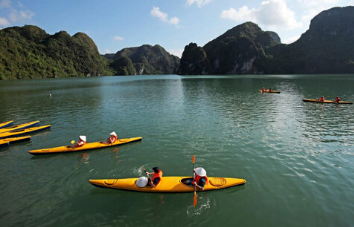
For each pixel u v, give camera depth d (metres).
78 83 80.75
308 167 10.04
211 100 31.14
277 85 57.59
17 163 10.75
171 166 10.36
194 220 6.77
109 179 8.84
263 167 10.09
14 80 102.31
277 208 7.28
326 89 45.72
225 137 14.27
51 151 11.71
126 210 7.27
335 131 15.53
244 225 6.52
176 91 45.44
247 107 25.23
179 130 15.93
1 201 7.69
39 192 8.27
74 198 7.91
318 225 6.50
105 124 17.84
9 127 16.61
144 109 24.47
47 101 31.53
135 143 13.29
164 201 7.74
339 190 8.22
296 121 18.48
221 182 8.58
